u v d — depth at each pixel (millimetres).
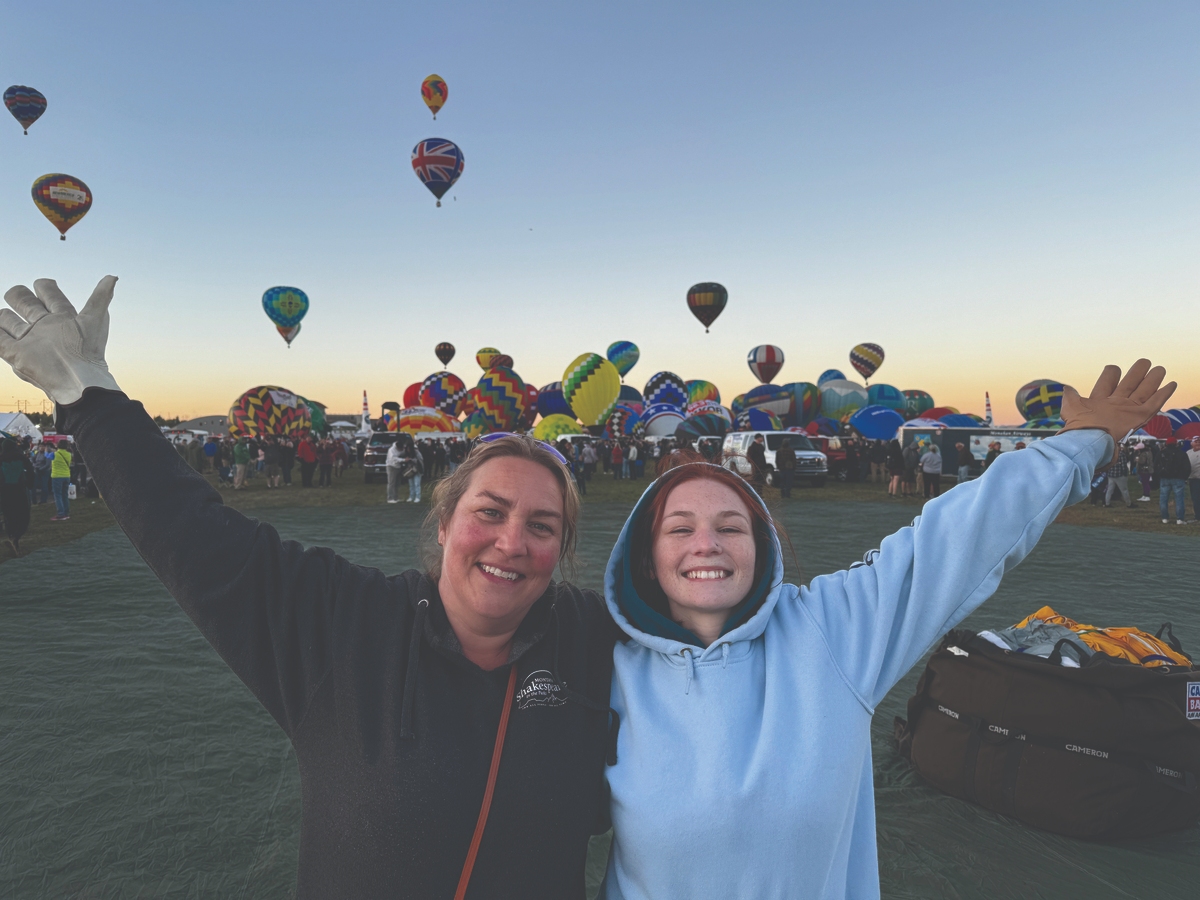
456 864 1017
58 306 1185
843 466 24719
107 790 3043
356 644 1107
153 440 1157
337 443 26609
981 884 2484
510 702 1115
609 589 1349
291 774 3197
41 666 4578
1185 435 30922
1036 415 36031
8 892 2391
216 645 1125
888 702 4117
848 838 1200
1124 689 2717
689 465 1364
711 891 1099
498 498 1146
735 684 1213
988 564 1274
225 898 2363
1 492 8977
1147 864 2596
